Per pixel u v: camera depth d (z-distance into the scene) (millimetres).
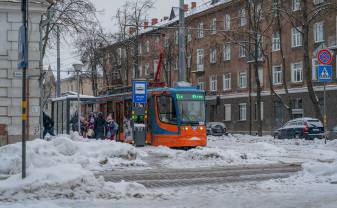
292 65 53438
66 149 20094
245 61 61219
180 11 32406
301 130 39406
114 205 9734
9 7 22188
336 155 22578
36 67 22922
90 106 40062
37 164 16297
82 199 10547
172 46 60500
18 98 22422
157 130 27297
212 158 20859
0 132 22219
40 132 23766
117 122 33000
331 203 9336
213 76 67625
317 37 49969
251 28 46500
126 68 55250
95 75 60469
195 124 27141
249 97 58219
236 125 63031
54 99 45031
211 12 64438
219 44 53656
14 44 22391
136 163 19078
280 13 45281
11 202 10094
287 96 45938
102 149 20203
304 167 14617
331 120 47719
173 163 19781
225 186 12961
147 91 28500
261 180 14555
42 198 10547
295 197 10328
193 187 12891
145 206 9586
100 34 41625
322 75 25125
